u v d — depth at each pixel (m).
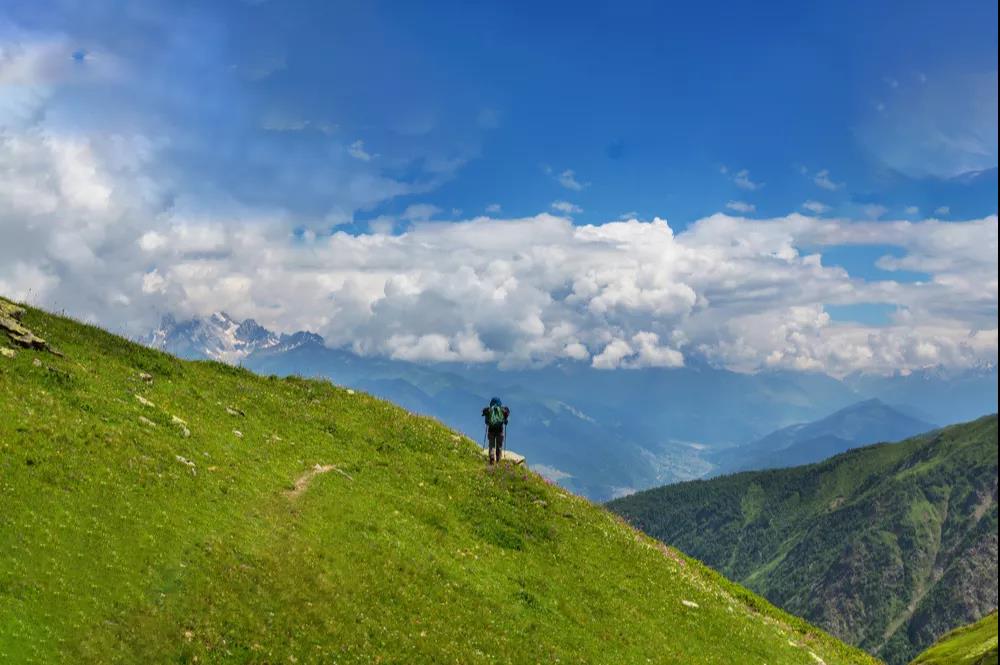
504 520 42.09
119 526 26.84
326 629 27.02
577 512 47.28
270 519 32.16
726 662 36.31
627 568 42.56
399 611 29.88
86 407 34.41
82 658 21.25
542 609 34.53
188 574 26.20
